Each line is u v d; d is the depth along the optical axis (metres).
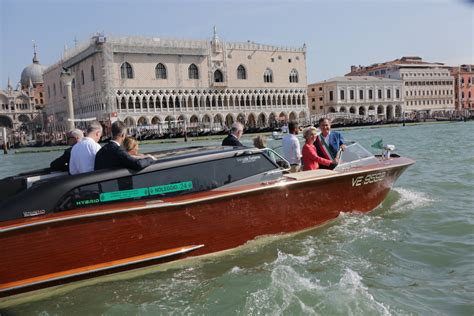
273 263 7.10
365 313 5.26
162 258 7.07
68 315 5.83
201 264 7.33
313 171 8.85
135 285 6.58
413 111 116.25
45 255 6.25
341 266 6.83
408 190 12.55
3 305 6.24
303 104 100.88
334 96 107.69
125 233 6.72
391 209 10.27
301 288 5.89
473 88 128.38
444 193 12.06
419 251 7.48
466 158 19.81
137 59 82.38
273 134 11.07
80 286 6.60
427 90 119.19
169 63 85.38
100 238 6.57
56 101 109.94
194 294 6.16
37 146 81.12
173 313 5.60
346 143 10.34
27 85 139.00
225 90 91.38
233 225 7.64
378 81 110.81
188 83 87.50
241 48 92.81
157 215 6.90
